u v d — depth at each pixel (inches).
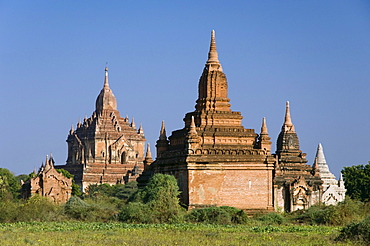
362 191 6481.3
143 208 3885.3
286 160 4719.5
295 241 2903.5
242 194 4229.8
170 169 4355.3
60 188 6112.2
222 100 4456.2
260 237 3046.3
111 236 3083.2
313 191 4626.0
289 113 4948.3
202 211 3860.7
